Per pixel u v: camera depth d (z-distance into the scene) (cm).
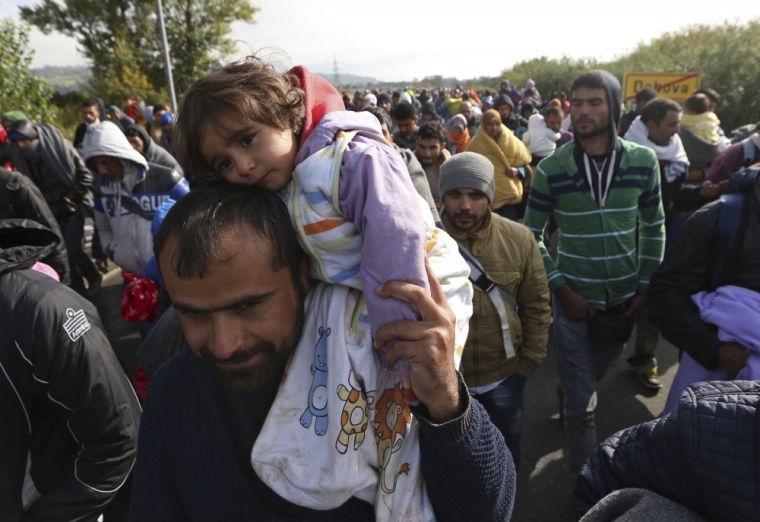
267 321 80
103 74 2156
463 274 93
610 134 246
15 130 429
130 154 326
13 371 127
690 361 194
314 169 81
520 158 483
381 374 84
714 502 96
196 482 93
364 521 92
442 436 78
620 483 113
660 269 198
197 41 2309
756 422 95
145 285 249
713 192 331
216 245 74
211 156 85
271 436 83
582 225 256
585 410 249
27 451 136
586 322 255
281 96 85
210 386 92
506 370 221
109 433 139
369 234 76
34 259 136
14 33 834
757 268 179
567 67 2586
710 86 1240
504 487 88
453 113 1302
